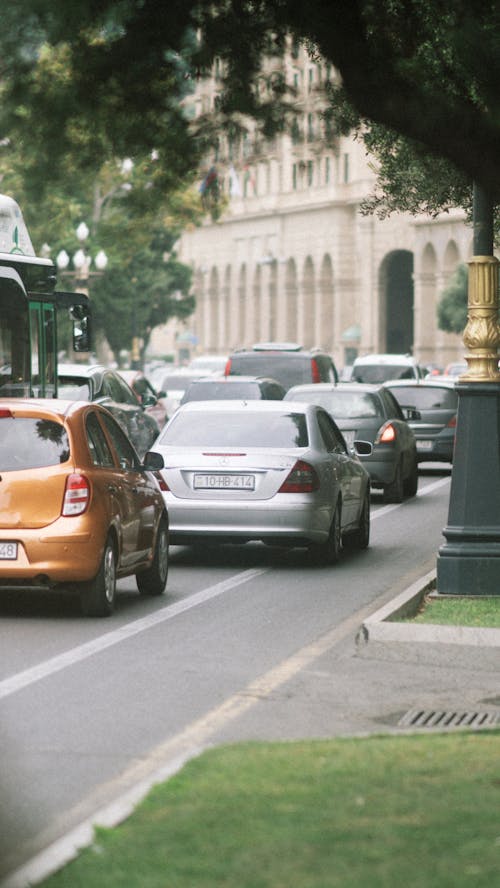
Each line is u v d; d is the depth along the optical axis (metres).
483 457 20.75
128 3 13.16
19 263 27.08
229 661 16.56
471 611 19.22
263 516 24.92
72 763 11.92
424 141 14.05
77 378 37.09
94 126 13.69
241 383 43.34
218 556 27.41
